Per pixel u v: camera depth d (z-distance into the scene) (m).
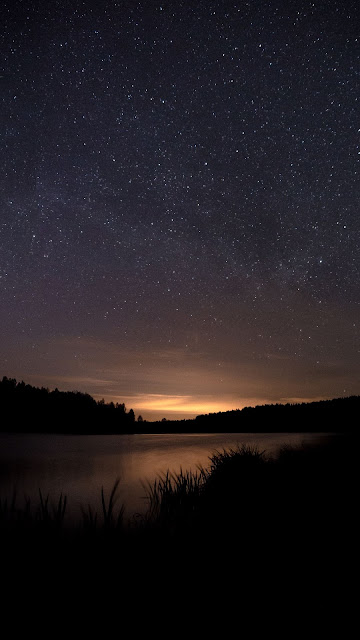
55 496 5.86
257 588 2.32
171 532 2.98
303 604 2.17
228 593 2.27
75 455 12.44
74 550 2.42
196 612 2.06
